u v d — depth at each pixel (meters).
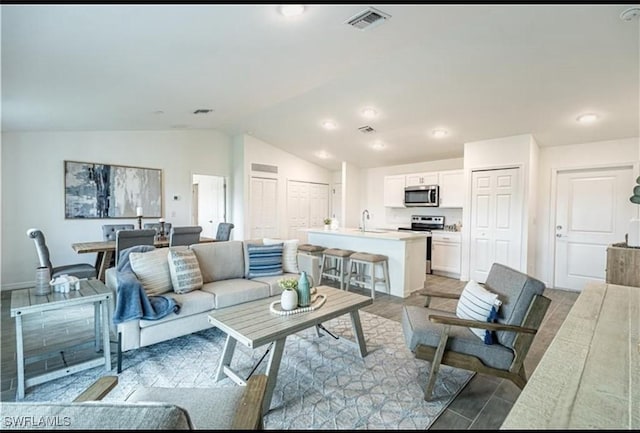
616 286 2.46
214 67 2.79
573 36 2.67
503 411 1.96
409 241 4.67
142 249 3.13
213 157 6.82
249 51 2.52
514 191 4.89
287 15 2.01
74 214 5.03
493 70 3.33
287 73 3.17
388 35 2.53
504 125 4.57
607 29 2.53
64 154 4.95
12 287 4.54
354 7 2.02
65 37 1.94
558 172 5.02
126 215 5.57
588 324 1.64
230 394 1.41
